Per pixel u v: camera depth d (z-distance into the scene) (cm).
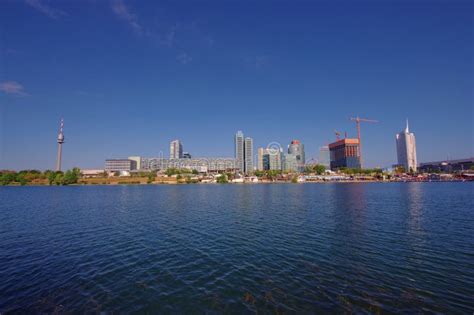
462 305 1753
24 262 2630
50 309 1747
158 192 13975
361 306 1752
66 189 17800
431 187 16238
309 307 1750
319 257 2717
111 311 1723
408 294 1908
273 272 2339
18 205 7631
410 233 3678
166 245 3241
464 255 2725
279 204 7494
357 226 4172
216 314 1691
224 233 3853
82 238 3603
